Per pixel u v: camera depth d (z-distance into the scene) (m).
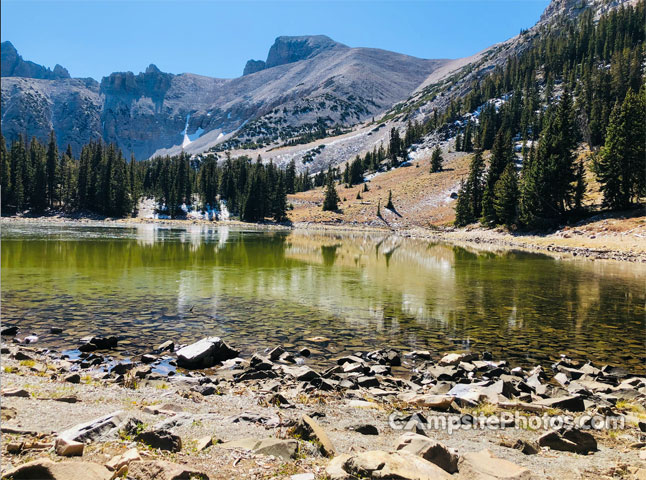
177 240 70.81
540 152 82.44
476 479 6.67
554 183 79.69
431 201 146.25
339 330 20.31
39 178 134.50
